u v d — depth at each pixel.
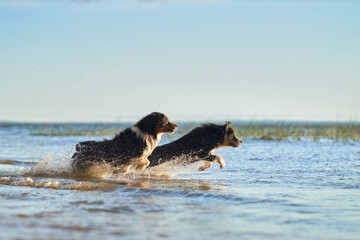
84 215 5.98
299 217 5.96
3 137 27.02
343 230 5.32
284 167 12.21
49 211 6.20
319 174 10.64
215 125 12.21
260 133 27.86
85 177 10.51
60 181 9.30
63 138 25.22
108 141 10.91
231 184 9.12
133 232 5.12
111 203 6.84
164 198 7.32
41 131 30.56
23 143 21.61
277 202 6.96
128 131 10.85
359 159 14.16
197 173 11.46
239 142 12.38
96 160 10.67
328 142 22.48
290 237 5.01
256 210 6.38
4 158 14.80
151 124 10.78
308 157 14.95
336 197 7.45
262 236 5.03
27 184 8.80
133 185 8.88
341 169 11.60
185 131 23.58
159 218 5.84
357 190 8.20
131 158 10.64
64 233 5.05
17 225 5.38
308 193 7.85
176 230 5.23
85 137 25.72
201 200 7.12
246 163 13.39
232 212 6.24
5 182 9.08
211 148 11.95
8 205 6.61
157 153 11.70
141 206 6.62
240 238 4.95
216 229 5.30
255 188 8.50
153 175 11.30
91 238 4.86
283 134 27.03
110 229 5.24
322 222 5.70
